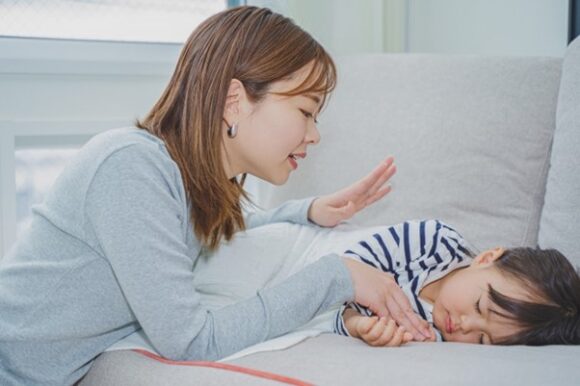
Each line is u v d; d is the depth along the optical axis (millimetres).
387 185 1282
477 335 952
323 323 995
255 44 901
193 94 896
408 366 704
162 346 788
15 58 1429
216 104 887
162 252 794
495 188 1241
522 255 996
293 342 826
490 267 991
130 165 810
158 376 741
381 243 1085
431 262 1061
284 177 980
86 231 814
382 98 1353
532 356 763
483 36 1729
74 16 1557
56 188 866
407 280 1072
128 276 779
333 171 1351
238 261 1082
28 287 849
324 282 883
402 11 1787
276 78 900
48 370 856
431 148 1283
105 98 1554
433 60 1355
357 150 1339
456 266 1069
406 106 1327
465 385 637
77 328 840
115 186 795
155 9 1657
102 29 1595
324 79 946
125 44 1595
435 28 1856
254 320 821
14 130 1428
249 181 1724
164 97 936
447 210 1248
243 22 917
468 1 1758
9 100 1437
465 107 1290
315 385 647
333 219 1192
